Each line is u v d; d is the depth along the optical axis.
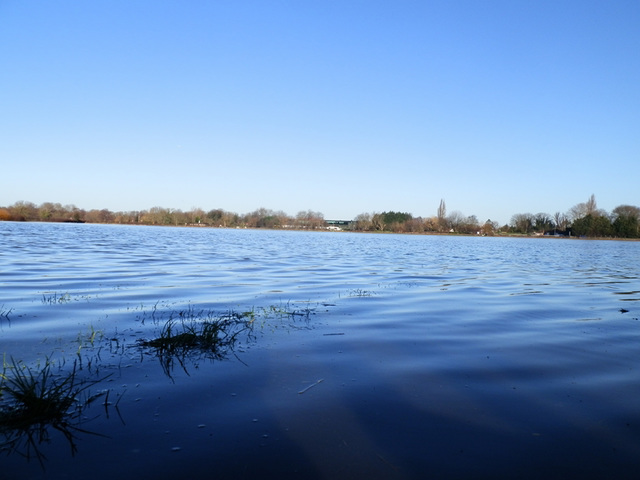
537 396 5.13
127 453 3.71
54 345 6.69
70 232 52.44
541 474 3.56
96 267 17.62
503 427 4.34
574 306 11.32
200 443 3.89
